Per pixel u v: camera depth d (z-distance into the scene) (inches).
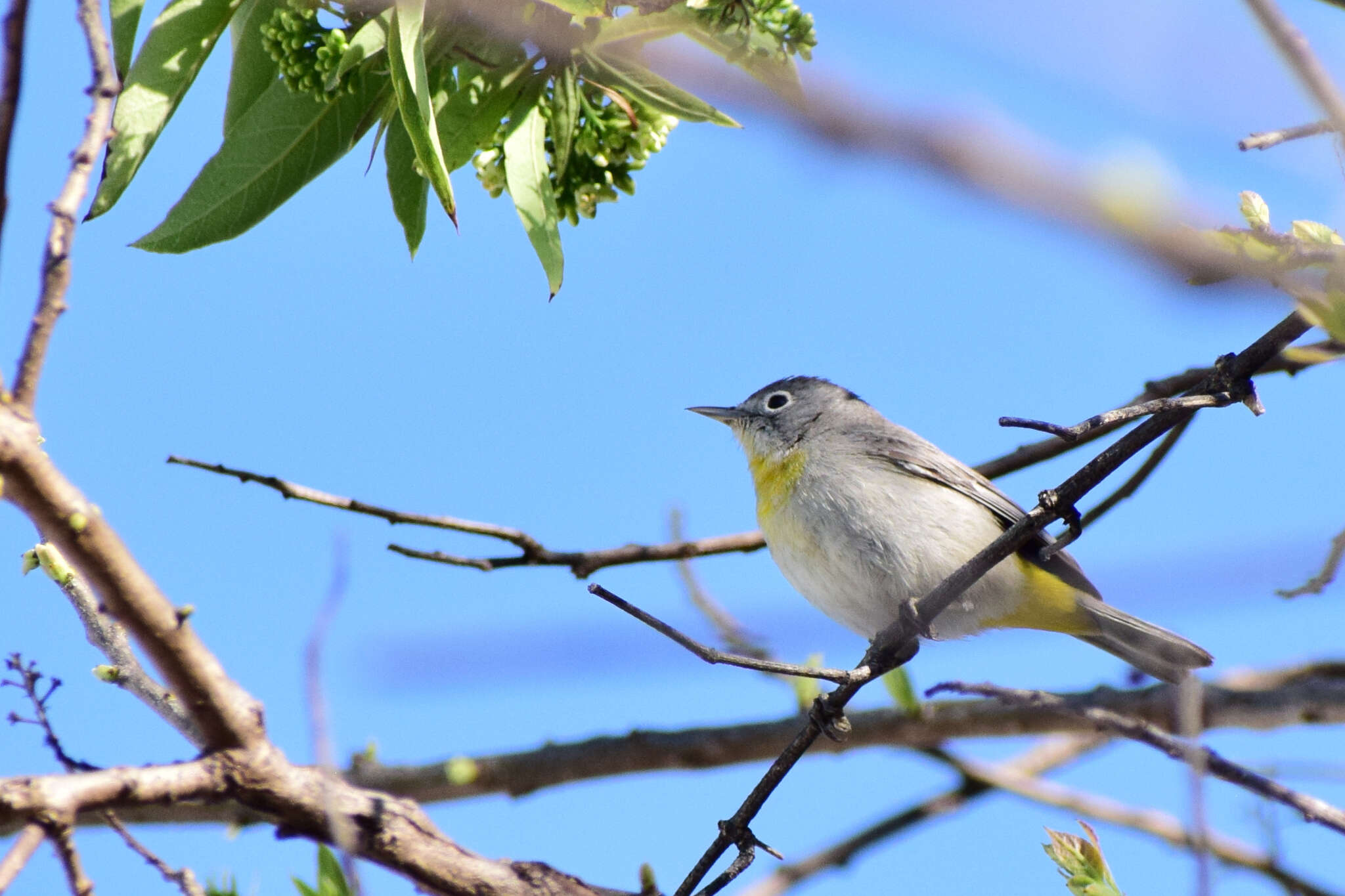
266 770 241.3
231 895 272.4
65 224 210.4
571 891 269.4
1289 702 383.6
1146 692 397.1
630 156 318.7
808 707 389.1
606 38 296.8
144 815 298.2
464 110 304.3
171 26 301.9
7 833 263.3
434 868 257.9
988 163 79.9
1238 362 300.7
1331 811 246.1
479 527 397.4
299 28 301.1
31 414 207.6
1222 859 372.8
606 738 375.9
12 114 197.9
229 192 313.1
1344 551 289.9
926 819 406.0
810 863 402.0
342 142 319.6
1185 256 87.9
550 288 298.4
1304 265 199.0
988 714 402.3
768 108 87.0
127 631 227.8
